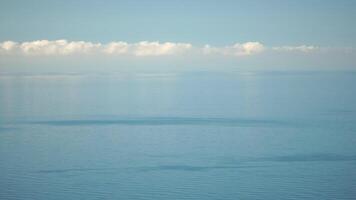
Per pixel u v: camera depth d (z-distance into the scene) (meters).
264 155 160.62
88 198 118.75
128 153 167.62
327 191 120.75
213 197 118.31
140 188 126.38
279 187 124.81
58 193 122.56
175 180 132.25
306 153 162.38
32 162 154.88
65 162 154.88
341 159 152.50
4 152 170.62
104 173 140.25
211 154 163.75
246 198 116.81
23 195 121.00
